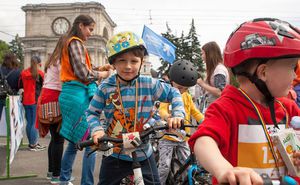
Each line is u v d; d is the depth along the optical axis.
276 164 1.53
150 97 2.65
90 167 3.88
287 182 1.04
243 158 1.51
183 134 2.73
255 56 1.46
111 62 2.63
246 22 1.58
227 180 1.02
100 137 2.26
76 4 44.44
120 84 2.64
